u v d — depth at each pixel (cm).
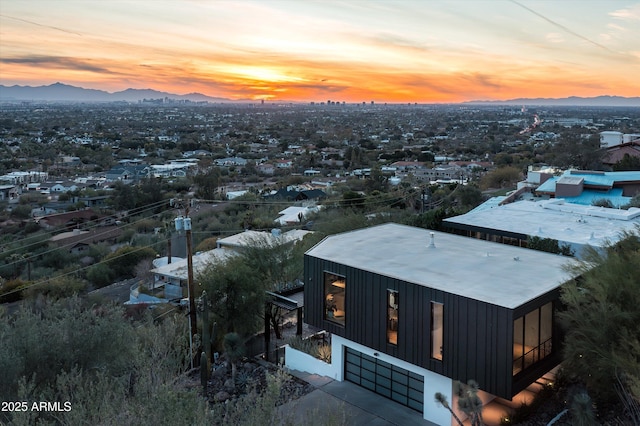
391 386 1534
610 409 1209
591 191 3481
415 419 1427
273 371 1767
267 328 1988
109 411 803
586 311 1216
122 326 1305
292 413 965
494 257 1672
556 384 1445
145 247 4228
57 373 1145
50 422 902
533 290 1370
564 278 1463
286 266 2603
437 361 1389
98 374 979
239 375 1730
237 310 1973
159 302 2955
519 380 1291
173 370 1351
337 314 1655
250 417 851
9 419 916
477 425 1033
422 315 1417
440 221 2841
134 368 1241
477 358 1312
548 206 2759
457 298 1342
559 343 1411
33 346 1141
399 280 1464
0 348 1052
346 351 1655
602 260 1348
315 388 1605
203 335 1777
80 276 3891
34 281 3472
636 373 1029
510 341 1251
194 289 2059
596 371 1166
